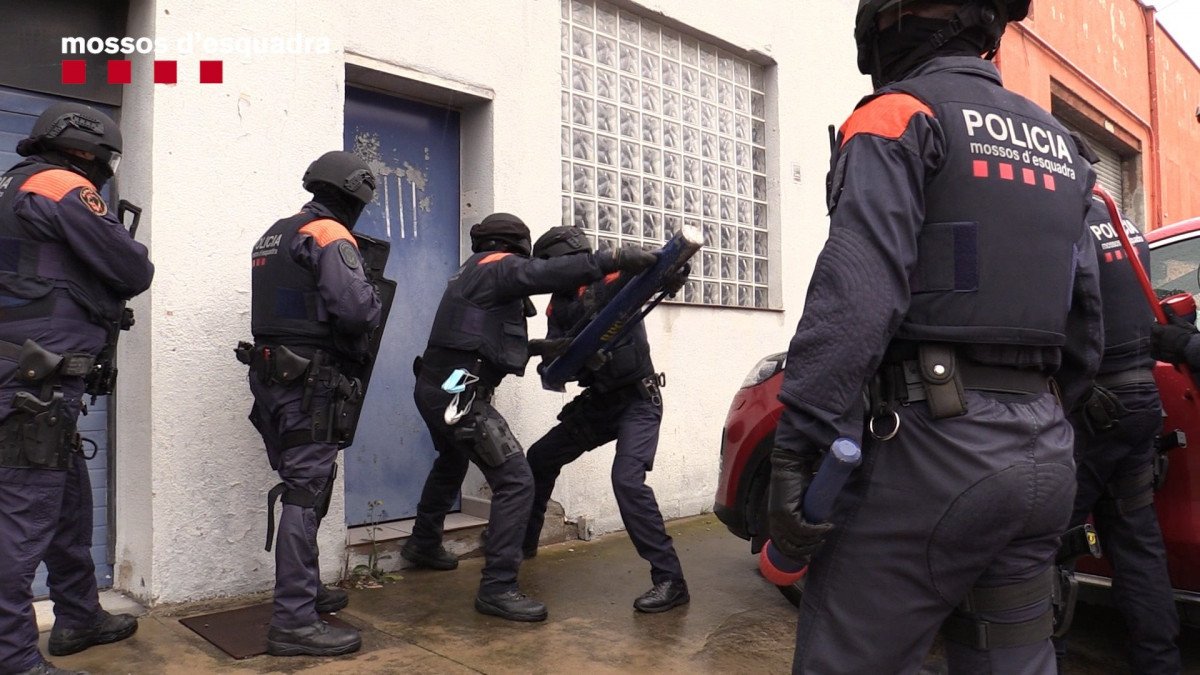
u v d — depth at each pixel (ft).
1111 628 11.67
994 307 5.20
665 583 12.07
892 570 5.28
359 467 14.10
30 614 8.46
